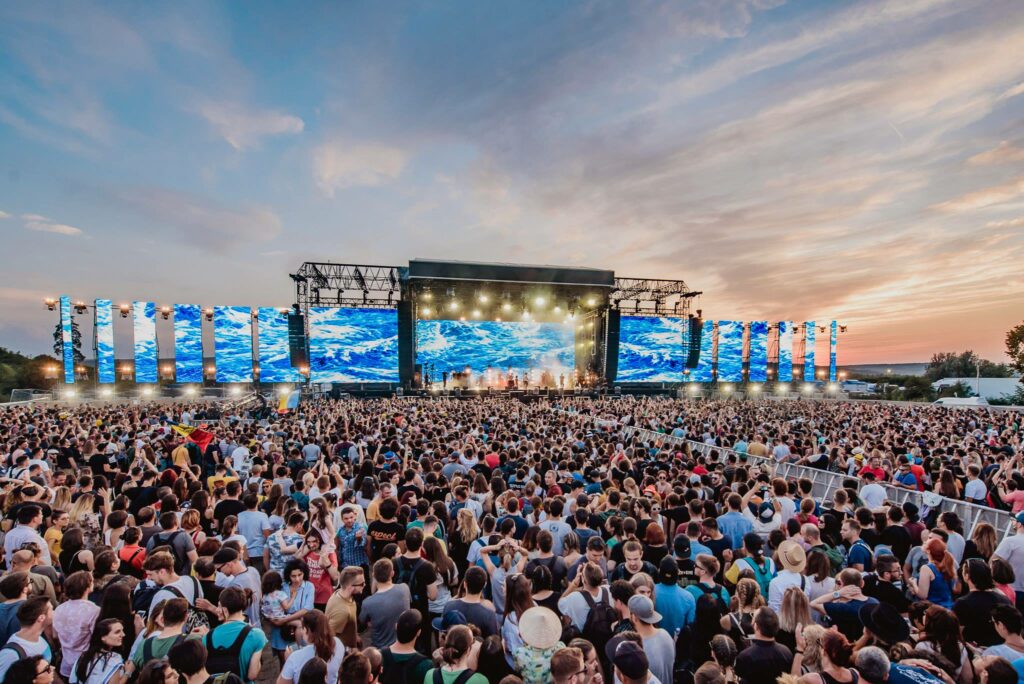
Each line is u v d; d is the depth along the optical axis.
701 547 5.42
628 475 9.00
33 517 5.23
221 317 37.38
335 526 6.64
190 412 23.52
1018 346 39.22
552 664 2.86
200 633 3.59
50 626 4.04
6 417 18.70
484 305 44.03
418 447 11.75
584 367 46.56
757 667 3.22
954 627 3.56
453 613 3.87
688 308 44.53
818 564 4.52
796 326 48.94
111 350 36.44
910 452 12.23
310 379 37.09
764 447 13.22
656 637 3.60
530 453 10.44
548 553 5.01
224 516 6.57
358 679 2.77
